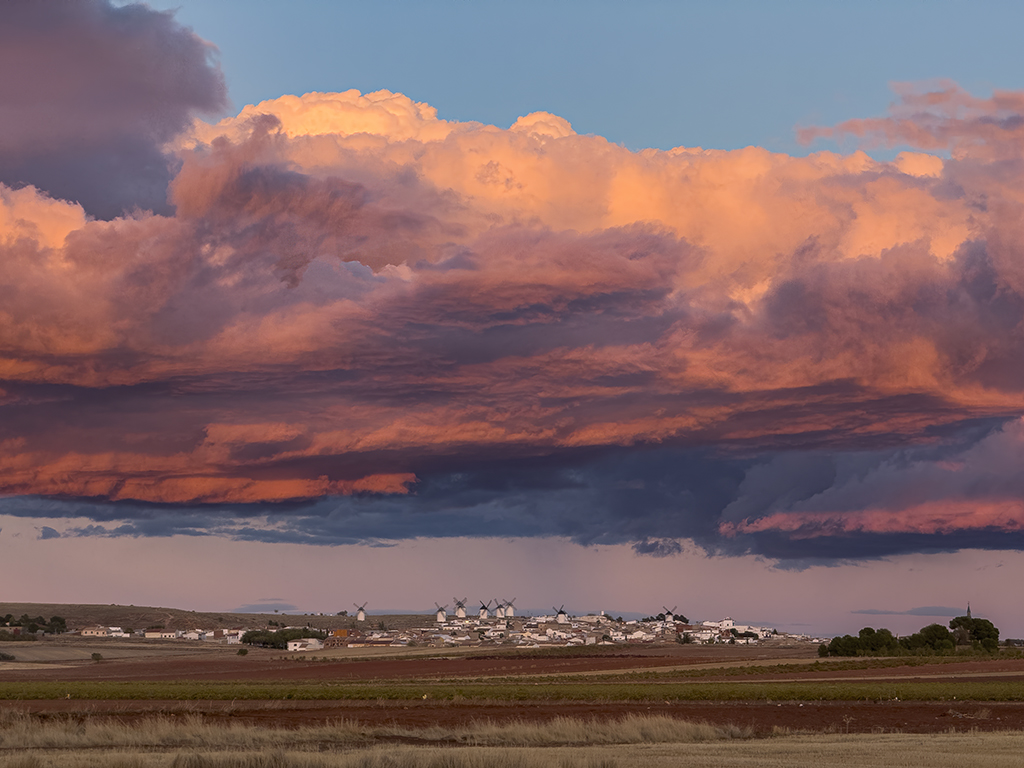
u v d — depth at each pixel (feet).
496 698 278.46
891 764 119.44
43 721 204.44
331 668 623.77
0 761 116.26
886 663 522.06
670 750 137.69
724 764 118.32
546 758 118.01
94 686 392.27
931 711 229.66
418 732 169.78
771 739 163.12
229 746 152.25
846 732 185.78
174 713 227.81
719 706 247.91
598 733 166.50
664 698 275.18
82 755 128.06
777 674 461.37
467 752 122.11
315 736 164.96
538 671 543.80
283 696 299.38
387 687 367.86
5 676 588.91
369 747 150.71
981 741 152.66
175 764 115.14
